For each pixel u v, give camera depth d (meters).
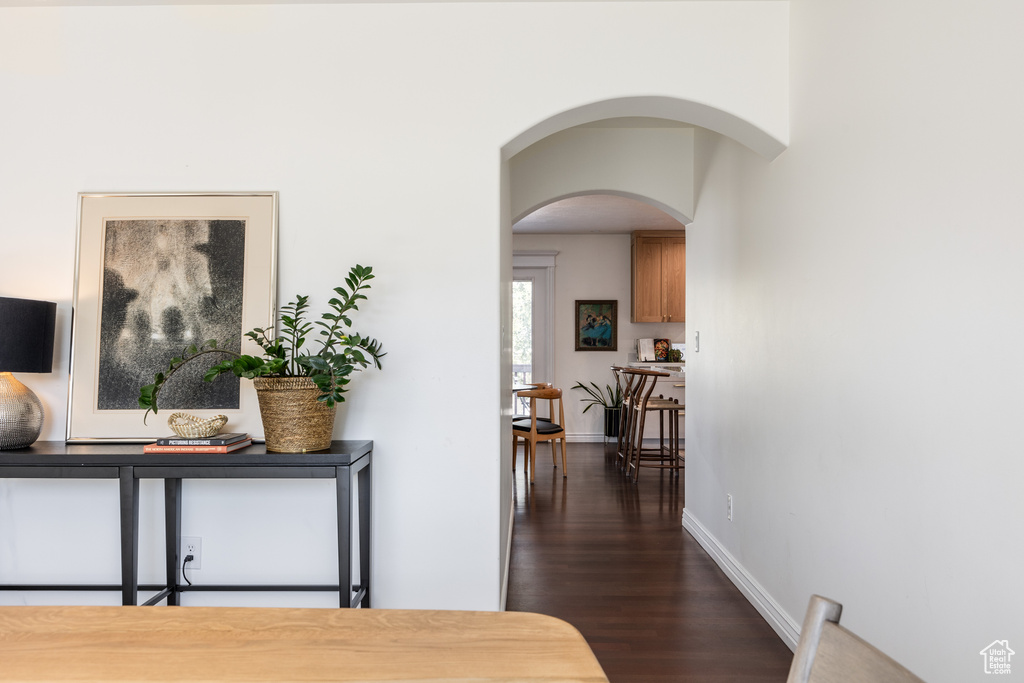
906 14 1.78
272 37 2.55
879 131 1.93
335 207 2.54
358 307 2.52
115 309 2.50
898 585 1.83
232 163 2.54
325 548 2.53
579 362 8.13
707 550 3.75
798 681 0.76
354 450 2.23
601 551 3.79
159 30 2.55
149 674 0.86
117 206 2.51
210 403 2.49
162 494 2.52
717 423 3.62
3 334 2.12
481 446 2.51
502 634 0.99
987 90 1.46
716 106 2.55
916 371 1.74
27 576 2.52
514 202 4.11
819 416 2.34
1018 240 1.37
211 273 2.51
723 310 3.52
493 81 2.55
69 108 2.54
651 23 2.56
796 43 2.51
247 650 0.93
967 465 1.54
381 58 2.55
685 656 2.49
